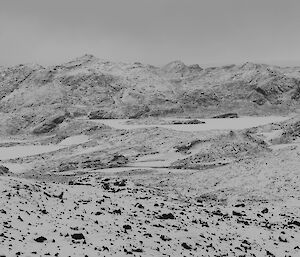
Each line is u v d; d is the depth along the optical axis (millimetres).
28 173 77438
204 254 34156
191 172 75250
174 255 32531
